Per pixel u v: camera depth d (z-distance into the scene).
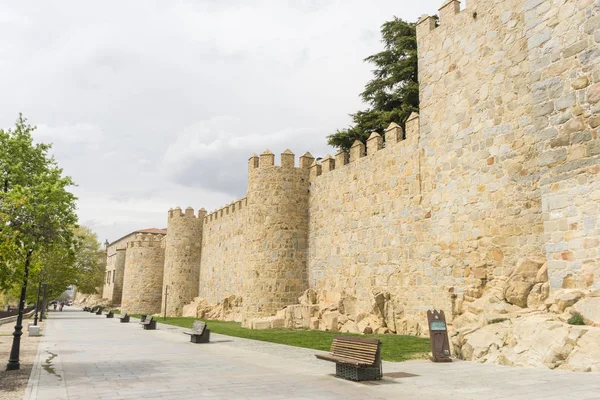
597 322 10.45
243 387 9.04
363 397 7.95
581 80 12.28
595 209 11.64
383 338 18.28
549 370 9.92
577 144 12.21
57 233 14.73
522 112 15.52
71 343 19.77
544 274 13.59
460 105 17.94
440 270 18.25
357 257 24.67
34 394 8.45
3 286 13.98
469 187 17.22
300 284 28.78
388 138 23.12
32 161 21.45
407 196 21.41
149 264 57.69
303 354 14.92
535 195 14.90
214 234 46.59
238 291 39.97
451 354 13.49
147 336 23.67
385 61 35.91
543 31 13.34
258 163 30.83
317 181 29.30
